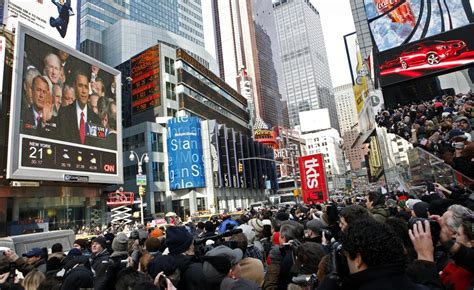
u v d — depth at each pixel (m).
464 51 25.03
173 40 90.88
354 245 1.93
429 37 26.58
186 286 3.68
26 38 25.05
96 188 32.78
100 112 32.53
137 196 46.56
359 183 91.31
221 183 54.88
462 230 3.01
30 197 26.22
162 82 54.75
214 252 3.95
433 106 22.12
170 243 4.02
